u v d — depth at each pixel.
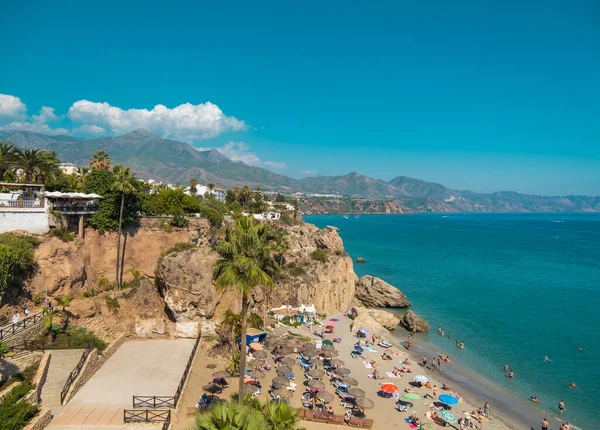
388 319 79.06
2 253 36.19
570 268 150.75
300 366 54.12
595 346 69.81
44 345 36.41
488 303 98.75
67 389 31.52
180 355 43.53
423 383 53.47
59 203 48.59
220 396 37.81
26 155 59.94
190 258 50.09
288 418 25.06
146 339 47.72
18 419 25.00
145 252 55.31
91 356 37.16
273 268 31.30
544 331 77.69
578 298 103.94
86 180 54.00
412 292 109.94
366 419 40.56
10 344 33.22
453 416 43.12
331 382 50.34
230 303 51.97
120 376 37.00
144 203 58.06
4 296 37.66
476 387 54.34
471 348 69.06
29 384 29.64
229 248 29.59
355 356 61.16
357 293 100.31
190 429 23.66
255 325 62.69
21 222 43.34
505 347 69.50
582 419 47.00
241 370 29.77
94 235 51.91
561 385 55.47
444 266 152.25
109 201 52.78
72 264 45.53
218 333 49.28
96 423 28.27
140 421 29.00
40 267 42.31
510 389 54.09
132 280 53.72
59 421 28.08
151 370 39.06
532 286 118.50
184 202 67.81
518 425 45.19
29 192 48.88
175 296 48.38
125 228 54.66
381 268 146.50
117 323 47.28
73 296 45.53
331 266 91.06
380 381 53.28
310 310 76.19
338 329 73.62
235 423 21.91
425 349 68.31
